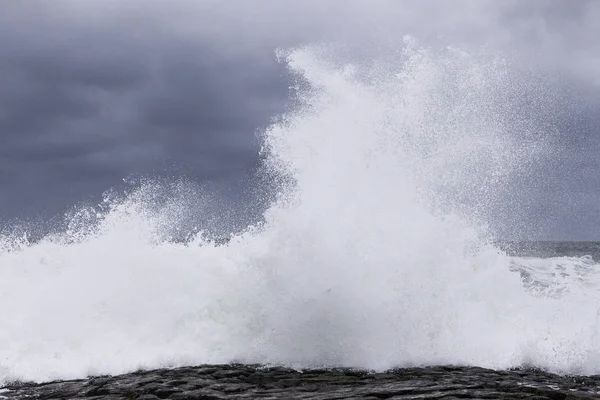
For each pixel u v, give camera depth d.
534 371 7.54
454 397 5.80
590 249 35.81
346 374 7.22
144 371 7.61
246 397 5.93
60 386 6.92
